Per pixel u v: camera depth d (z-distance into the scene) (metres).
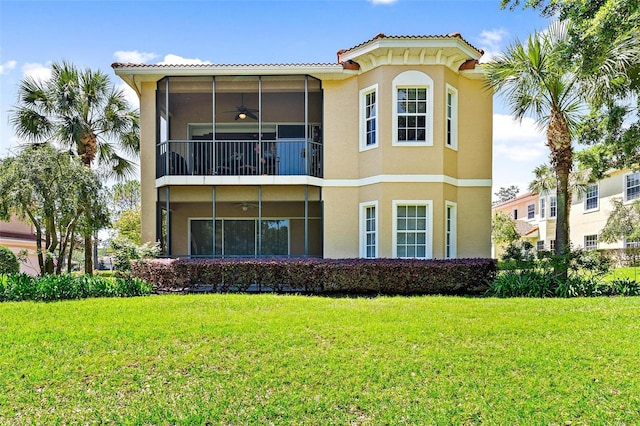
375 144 12.97
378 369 5.44
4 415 4.48
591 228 24.12
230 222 15.78
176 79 13.60
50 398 4.82
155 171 13.65
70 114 14.20
